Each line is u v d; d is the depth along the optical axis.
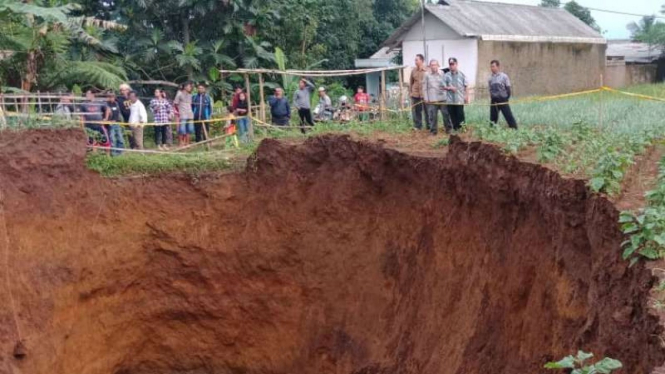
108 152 16.86
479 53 26.45
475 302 11.61
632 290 7.10
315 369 15.43
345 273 15.38
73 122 15.57
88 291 15.12
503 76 15.49
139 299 16.02
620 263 7.59
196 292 16.23
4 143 14.16
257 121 19.09
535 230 10.37
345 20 31.28
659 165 10.15
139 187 15.84
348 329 15.04
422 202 14.02
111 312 15.66
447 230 13.06
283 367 16.02
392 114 20.56
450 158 13.06
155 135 20.64
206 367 16.53
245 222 16.22
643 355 6.43
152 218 15.84
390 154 14.66
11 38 18.83
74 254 14.80
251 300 16.23
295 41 27.91
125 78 23.12
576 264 8.91
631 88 27.42
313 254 15.78
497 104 15.41
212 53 24.88
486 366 10.61
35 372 13.73
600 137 12.38
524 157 11.35
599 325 7.49
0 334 13.41
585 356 5.82
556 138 11.41
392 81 30.75
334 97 27.12
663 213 7.48
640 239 7.25
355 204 15.46
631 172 9.95
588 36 30.62
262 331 16.27
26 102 16.45
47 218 14.48
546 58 29.00
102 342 15.55
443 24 27.09
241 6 24.97
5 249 13.74
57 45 19.62
